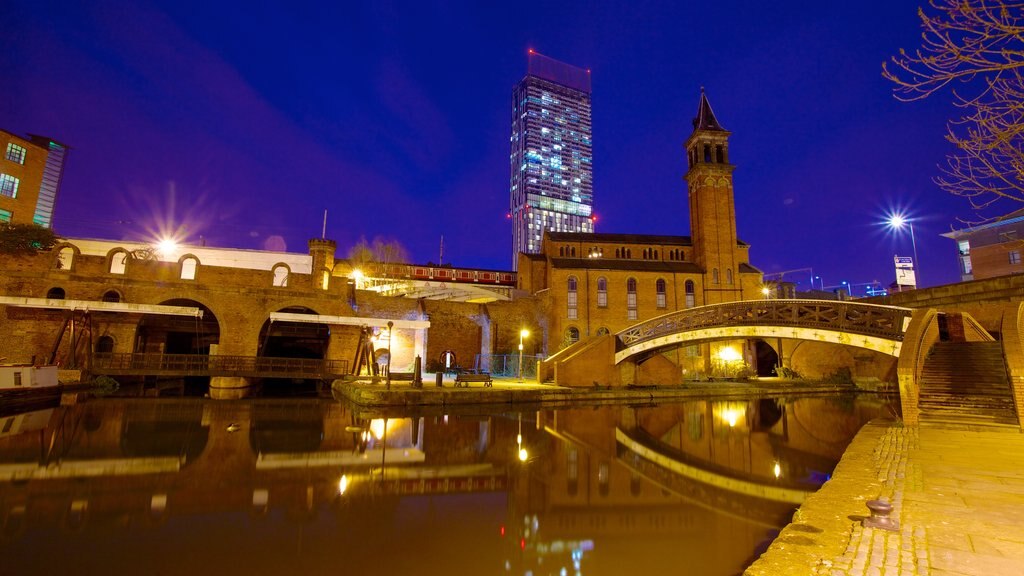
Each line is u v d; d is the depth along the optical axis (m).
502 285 59.56
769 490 11.63
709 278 49.53
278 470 12.91
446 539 8.46
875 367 37.31
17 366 22.41
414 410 24.02
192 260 42.00
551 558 7.67
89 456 14.03
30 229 32.03
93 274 31.70
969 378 16.72
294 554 7.76
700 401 31.55
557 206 185.25
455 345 42.53
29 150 39.75
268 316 34.59
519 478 12.56
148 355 30.12
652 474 13.08
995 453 10.36
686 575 7.07
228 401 27.39
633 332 32.69
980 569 4.61
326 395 32.06
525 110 188.50
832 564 4.75
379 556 7.75
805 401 32.16
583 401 28.66
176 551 7.83
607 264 49.34
